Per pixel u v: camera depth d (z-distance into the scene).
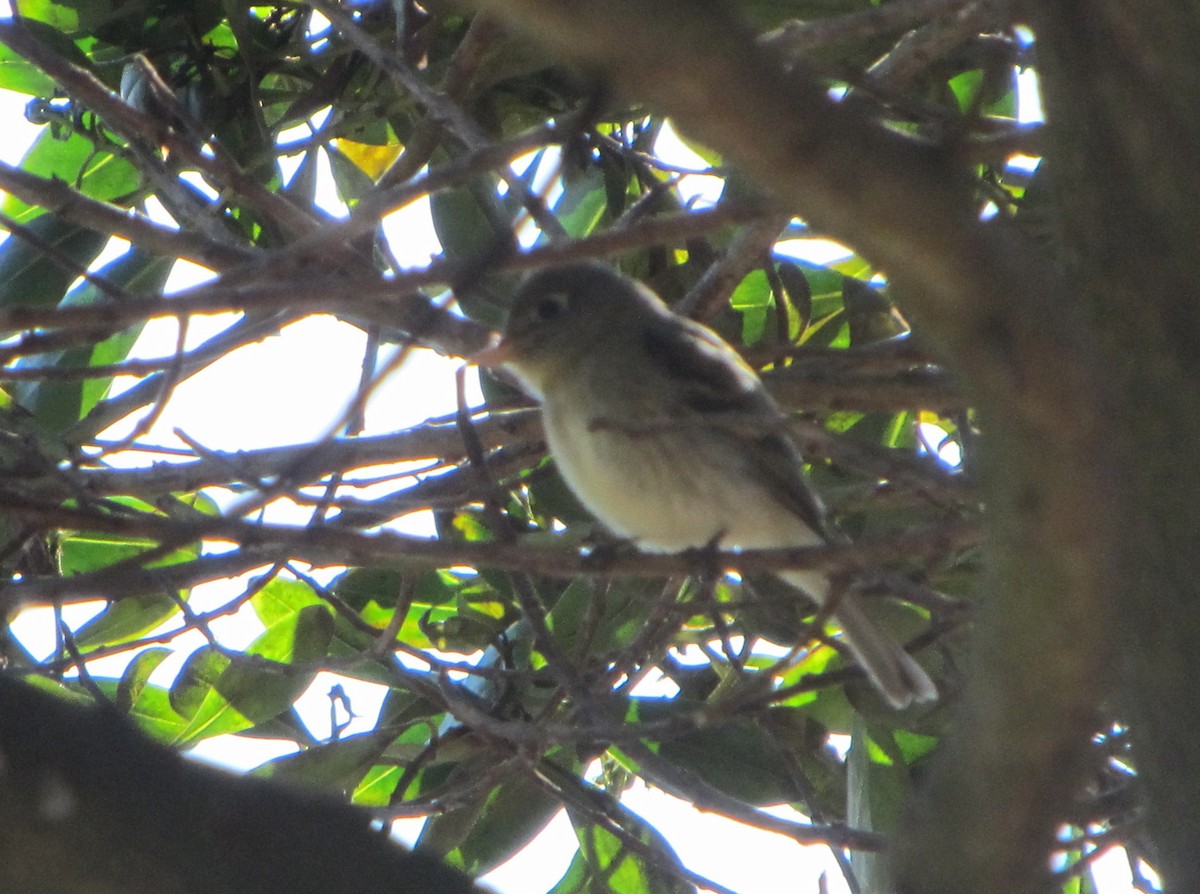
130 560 7.38
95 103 9.70
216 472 10.67
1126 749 9.20
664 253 13.21
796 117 3.94
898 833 5.29
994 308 4.23
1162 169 5.66
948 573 11.63
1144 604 5.80
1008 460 4.48
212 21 12.34
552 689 12.04
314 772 11.23
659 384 10.93
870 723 11.61
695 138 4.10
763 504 11.12
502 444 11.66
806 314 12.30
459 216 11.91
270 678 11.79
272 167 12.58
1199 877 5.66
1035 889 5.12
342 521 11.11
